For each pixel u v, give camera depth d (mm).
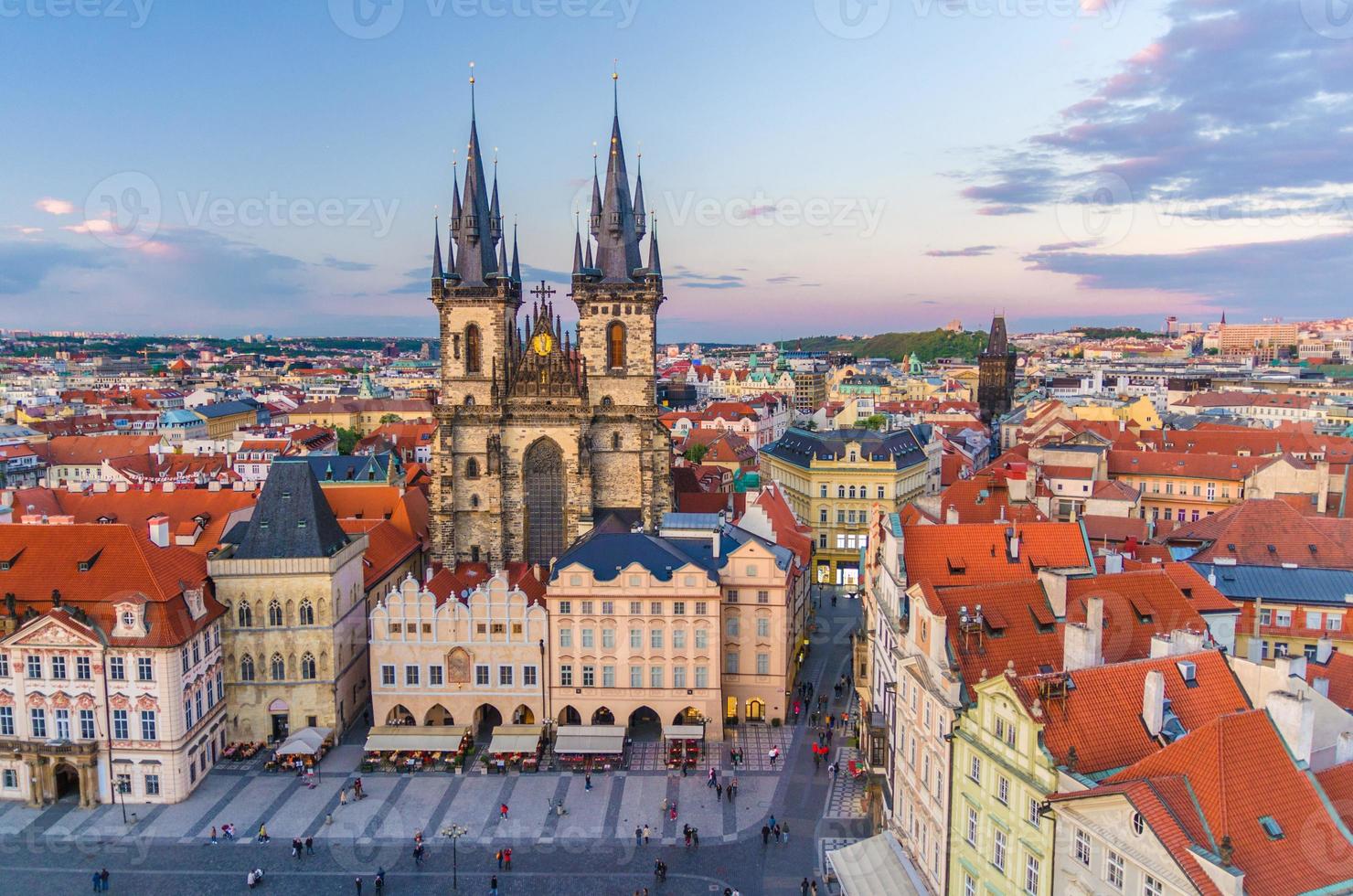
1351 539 115562
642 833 92375
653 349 151500
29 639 99250
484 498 151000
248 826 95875
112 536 105062
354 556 121125
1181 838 47500
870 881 78688
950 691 70125
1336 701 71438
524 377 151125
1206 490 188625
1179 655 66062
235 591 112062
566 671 114438
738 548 120812
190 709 103625
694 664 113688
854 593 180250
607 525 146750
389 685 114688
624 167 152500
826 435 199375
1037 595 78625
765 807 99000
